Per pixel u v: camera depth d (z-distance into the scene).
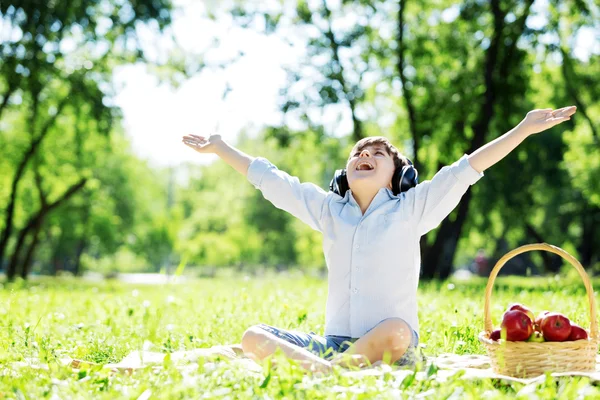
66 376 3.88
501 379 3.57
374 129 24.84
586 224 34.09
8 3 18.48
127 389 3.37
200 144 5.07
